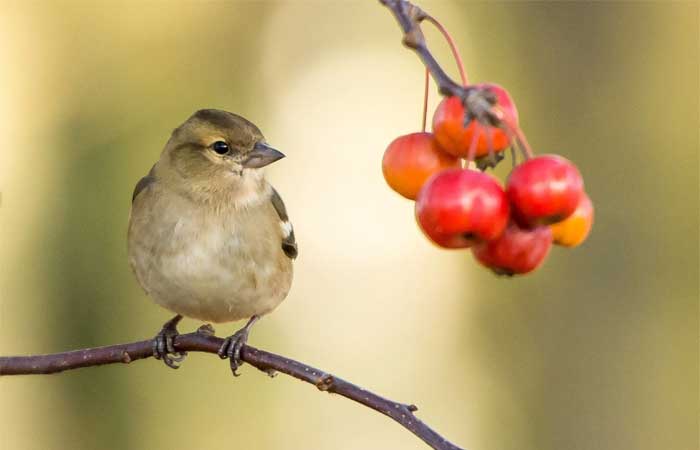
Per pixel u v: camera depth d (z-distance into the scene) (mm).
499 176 14266
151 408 15961
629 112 13273
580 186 4449
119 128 17766
